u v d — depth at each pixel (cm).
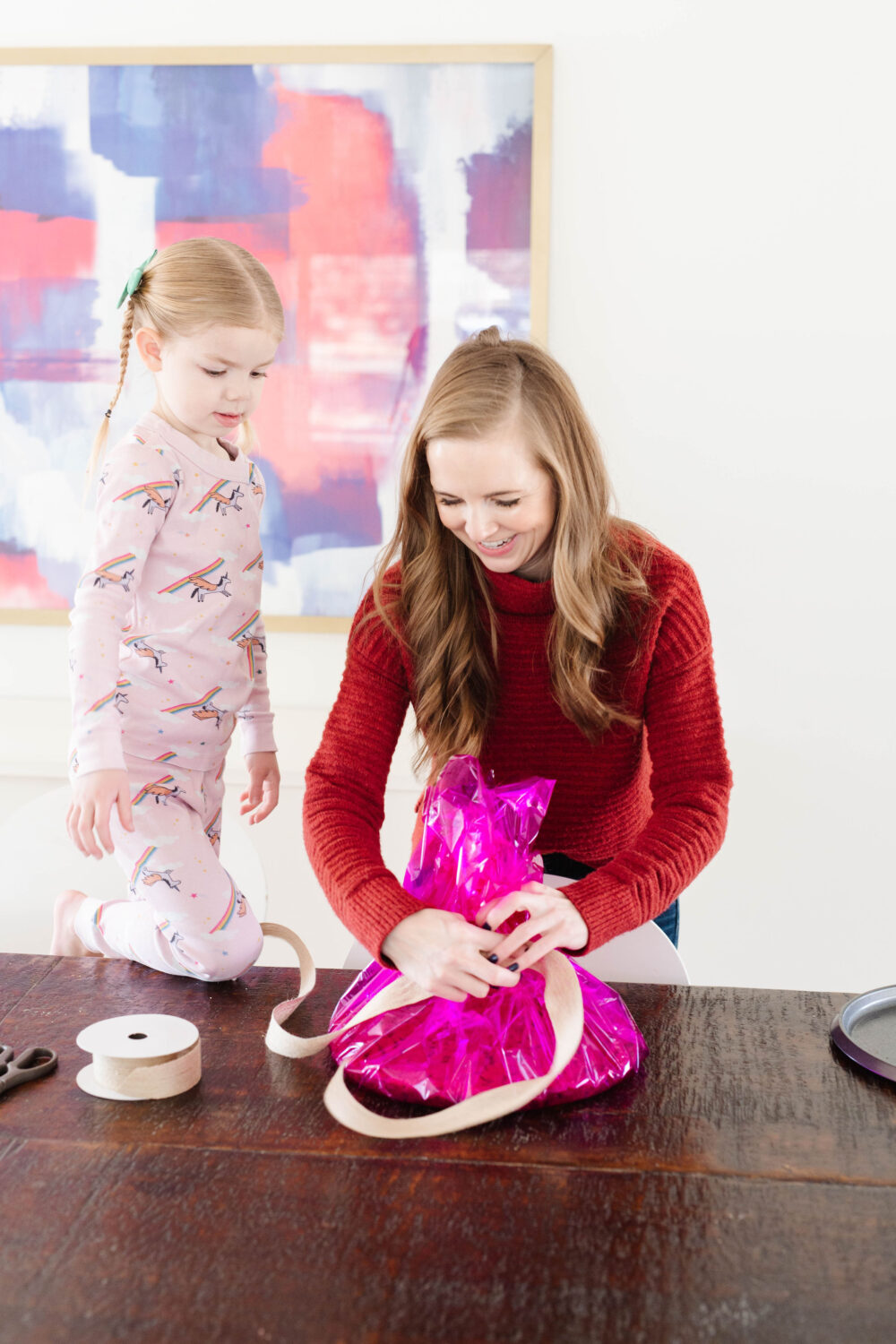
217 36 239
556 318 242
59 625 256
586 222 239
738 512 244
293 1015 112
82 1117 90
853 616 245
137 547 155
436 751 136
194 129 240
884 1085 97
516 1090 89
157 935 139
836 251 235
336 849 115
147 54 238
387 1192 80
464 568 132
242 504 168
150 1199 79
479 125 235
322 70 236
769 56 231
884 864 251
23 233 245
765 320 238
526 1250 74
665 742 130
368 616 134
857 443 240
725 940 256
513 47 232
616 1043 99
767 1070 100
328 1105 91
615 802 144
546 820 145
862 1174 83
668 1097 95
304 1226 76
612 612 130
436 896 107
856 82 231
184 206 242
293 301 244
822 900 253
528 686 137
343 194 240
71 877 174
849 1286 71
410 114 236
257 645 175
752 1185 82
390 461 247
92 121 241
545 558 132
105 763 136
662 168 236
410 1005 101
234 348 159
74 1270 71
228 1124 90
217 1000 116
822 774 250
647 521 246
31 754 254
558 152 237
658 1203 79
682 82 233
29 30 242
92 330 247
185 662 163
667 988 118
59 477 251
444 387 119
